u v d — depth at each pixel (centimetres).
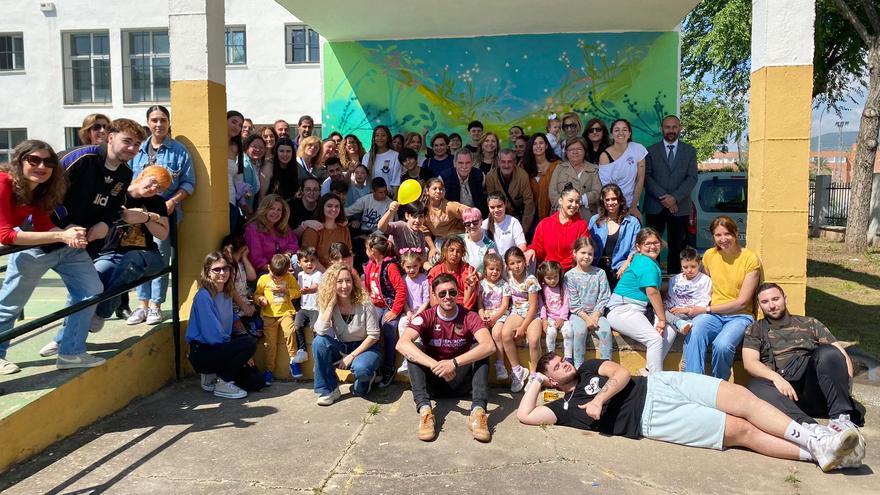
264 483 338
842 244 1587
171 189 502
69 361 413
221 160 533
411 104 923
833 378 406
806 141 462
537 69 896
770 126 465
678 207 674
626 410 402
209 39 513
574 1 731
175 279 507
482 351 422
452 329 435
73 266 412
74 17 1809
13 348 461
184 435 400
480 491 330
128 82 1836
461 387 460
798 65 459
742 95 1816
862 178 1376
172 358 511
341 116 940
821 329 424
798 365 416
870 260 1280
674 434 391
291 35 1788
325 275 457
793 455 368
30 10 1822
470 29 867
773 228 470
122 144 418
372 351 466
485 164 745
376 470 354
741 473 353
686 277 489
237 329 498
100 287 426
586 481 343
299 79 1786
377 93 928
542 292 496
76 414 400
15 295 397
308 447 384
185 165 507
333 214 563
